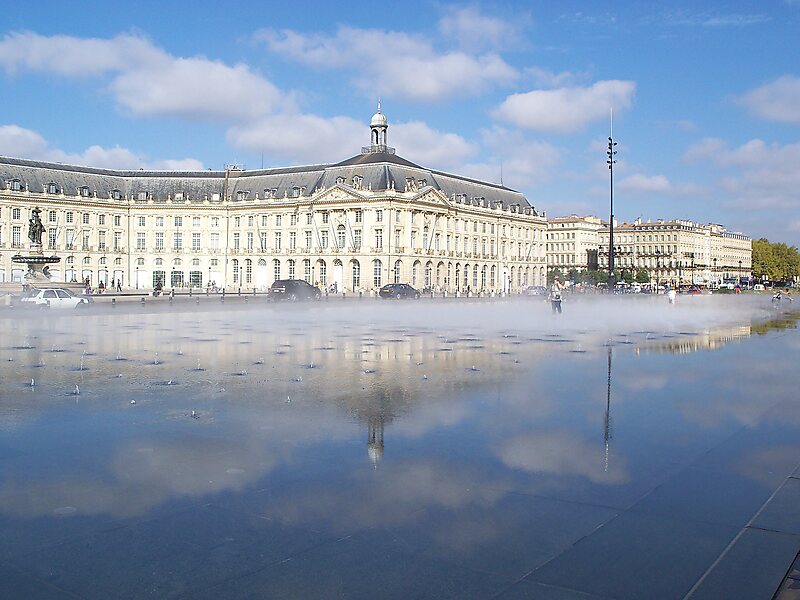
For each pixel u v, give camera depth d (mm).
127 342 29453
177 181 144125
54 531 7828
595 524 8094
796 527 8016
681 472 10031
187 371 20188
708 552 7371
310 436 12047
